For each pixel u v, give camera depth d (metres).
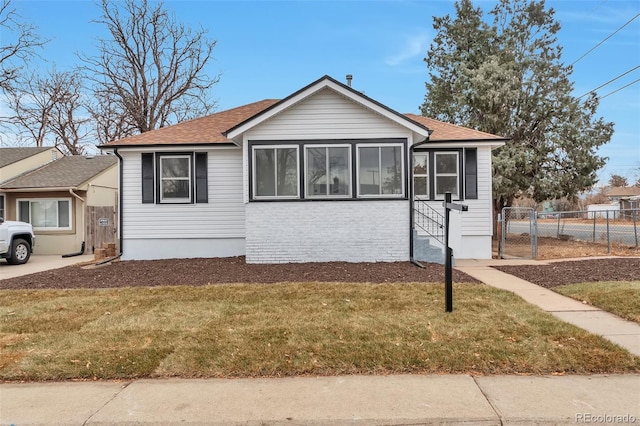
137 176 12.82
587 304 6.42
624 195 57.75
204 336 5.00
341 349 4.53
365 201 10.84
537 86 18.09
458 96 18.58
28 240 13.76
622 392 3.61
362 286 7.73
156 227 12.82
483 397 3.54
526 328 5.10
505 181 16.75
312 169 10.91
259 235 10.91
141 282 8.75
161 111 27.72
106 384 3.96
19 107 24.20
